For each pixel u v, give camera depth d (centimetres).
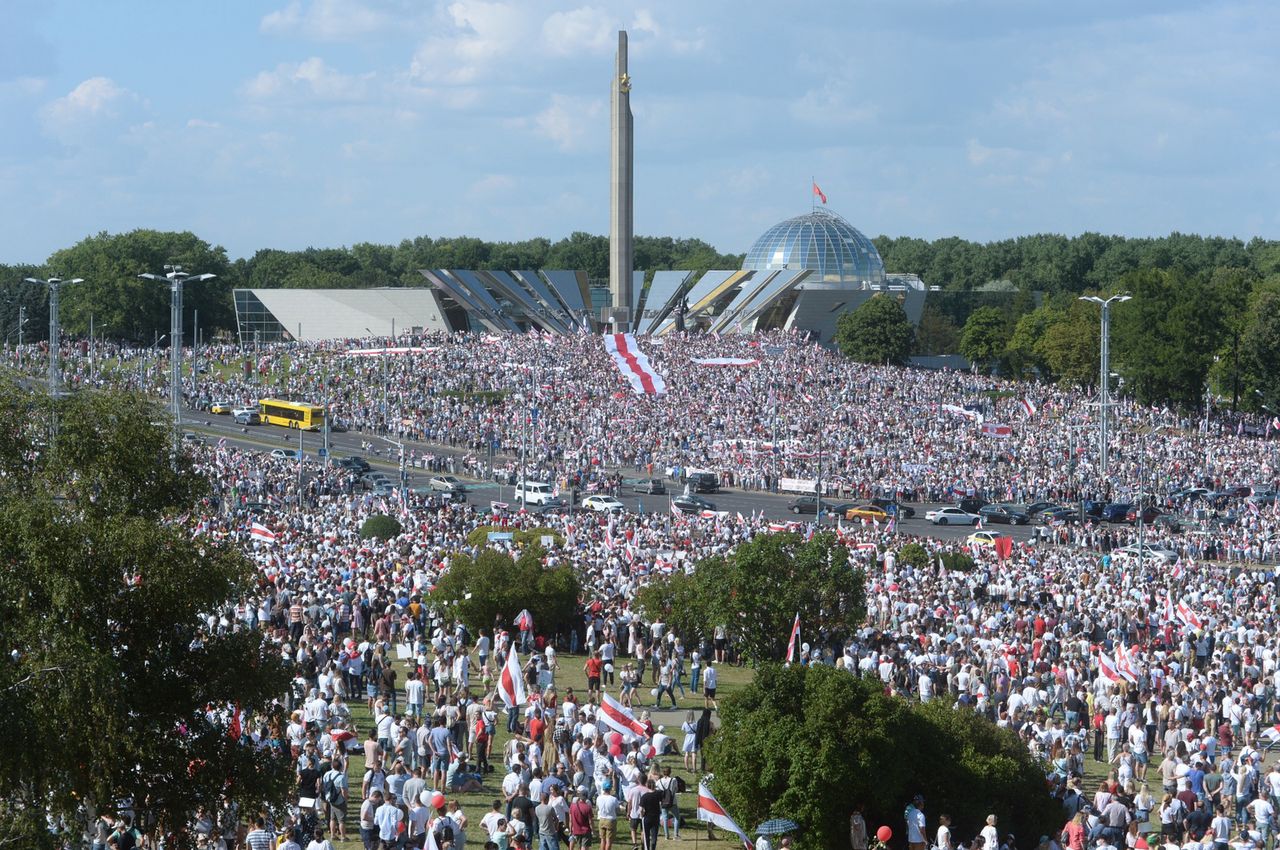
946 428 13750
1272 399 17225
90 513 2906
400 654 5128
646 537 8331
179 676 2973
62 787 2684
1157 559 8381
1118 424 14762
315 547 7181
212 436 13850
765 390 15138
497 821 3272
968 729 3888
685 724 4441
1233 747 4856
